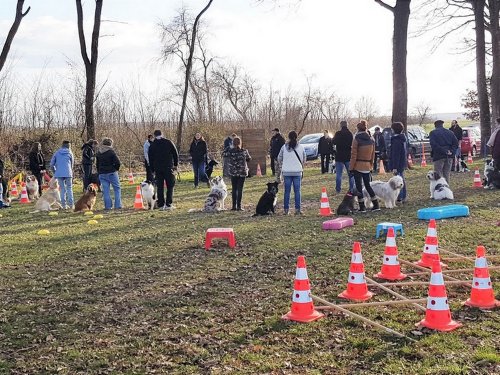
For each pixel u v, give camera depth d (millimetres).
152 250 9461
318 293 6734
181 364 4891
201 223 11977
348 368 4641
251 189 18938
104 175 15234
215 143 31734
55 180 15875
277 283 7199
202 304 6508
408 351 4867
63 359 5117
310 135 34094
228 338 5434
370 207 12906
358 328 5512
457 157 21609
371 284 6820
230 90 42312
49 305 6715
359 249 6508
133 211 14664
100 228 11961
